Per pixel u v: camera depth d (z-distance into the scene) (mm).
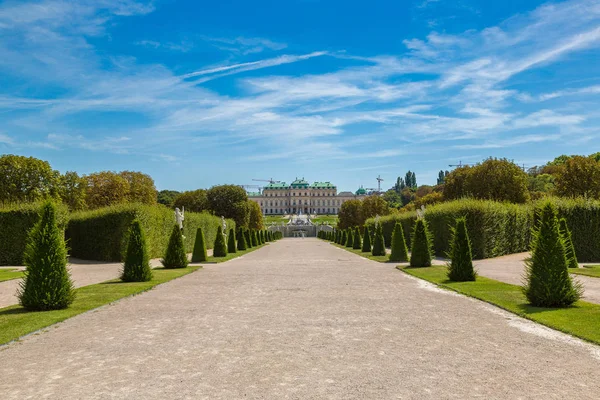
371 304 12305
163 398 5672
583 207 29000
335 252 43031
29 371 6793
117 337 8828
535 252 11641
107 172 64688
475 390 5879
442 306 11922
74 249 35219
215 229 57969
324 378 6367
